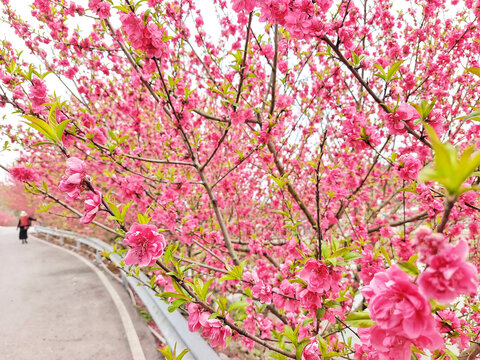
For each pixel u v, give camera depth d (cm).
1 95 247
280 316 301
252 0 166
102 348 381
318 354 154
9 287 667
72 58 383
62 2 323
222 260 296
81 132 253
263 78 426
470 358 216
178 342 255
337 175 335
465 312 309
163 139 472
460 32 308
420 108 159
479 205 265
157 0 312
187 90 252
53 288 634
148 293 361
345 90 477
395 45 360
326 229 360
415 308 72
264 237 516
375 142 224
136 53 284
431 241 65
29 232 1950
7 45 367
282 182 240
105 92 427
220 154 558
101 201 138
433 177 64
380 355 92
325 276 139
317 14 180
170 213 326
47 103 215
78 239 1019
